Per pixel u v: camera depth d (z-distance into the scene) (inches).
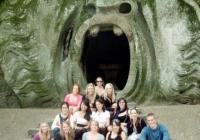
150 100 580.7
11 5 634.8
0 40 629.9
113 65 700.0
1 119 565.6
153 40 580.7
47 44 615.5
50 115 567.2
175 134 482.6
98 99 424.5
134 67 577.9
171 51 575.5
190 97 573.3
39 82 617.3
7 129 532.4
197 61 568.4
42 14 617.9
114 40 711.1
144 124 410.9
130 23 582.6
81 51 596.7
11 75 625.0
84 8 599.2
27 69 621.0
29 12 624.1
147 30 587.2
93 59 691.4
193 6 573.3
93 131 402.3
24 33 622.8
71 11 605.3
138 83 578.9
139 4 587.8
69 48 610.5
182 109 545.3
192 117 520.4
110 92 449.7
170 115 528.1
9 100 639.8
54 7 613.9
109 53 706.8
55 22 611.8
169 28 576.7
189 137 474.3
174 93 574.6
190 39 569.6
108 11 588.1
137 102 581.0
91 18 588.4
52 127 425.1
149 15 581.3
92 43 687.7
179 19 575.2
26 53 621.3
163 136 382.9
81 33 592.4
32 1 626.5
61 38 613.0
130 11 585.9
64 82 607.5
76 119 426.3
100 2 586.9
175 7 576.7
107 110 436.1
